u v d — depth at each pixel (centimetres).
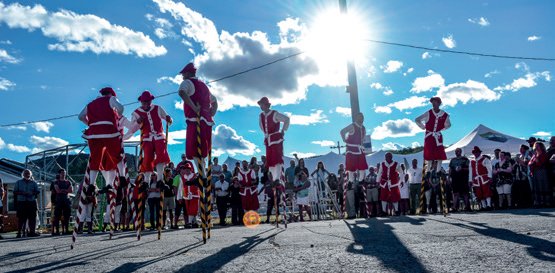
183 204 1224
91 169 519
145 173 604
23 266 355
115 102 530
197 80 532
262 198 1812
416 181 1329
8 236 1243
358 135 967
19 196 1142
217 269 291
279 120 717
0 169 2002
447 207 1298
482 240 362
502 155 1236
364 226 584
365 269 265
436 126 809
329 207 1384
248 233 595
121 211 1212
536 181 1062
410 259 289
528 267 249
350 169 964
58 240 710
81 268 326
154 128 609
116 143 532
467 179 1167
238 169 1301
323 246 374
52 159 2028
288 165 2052
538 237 362
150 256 375
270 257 329
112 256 390
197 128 479
